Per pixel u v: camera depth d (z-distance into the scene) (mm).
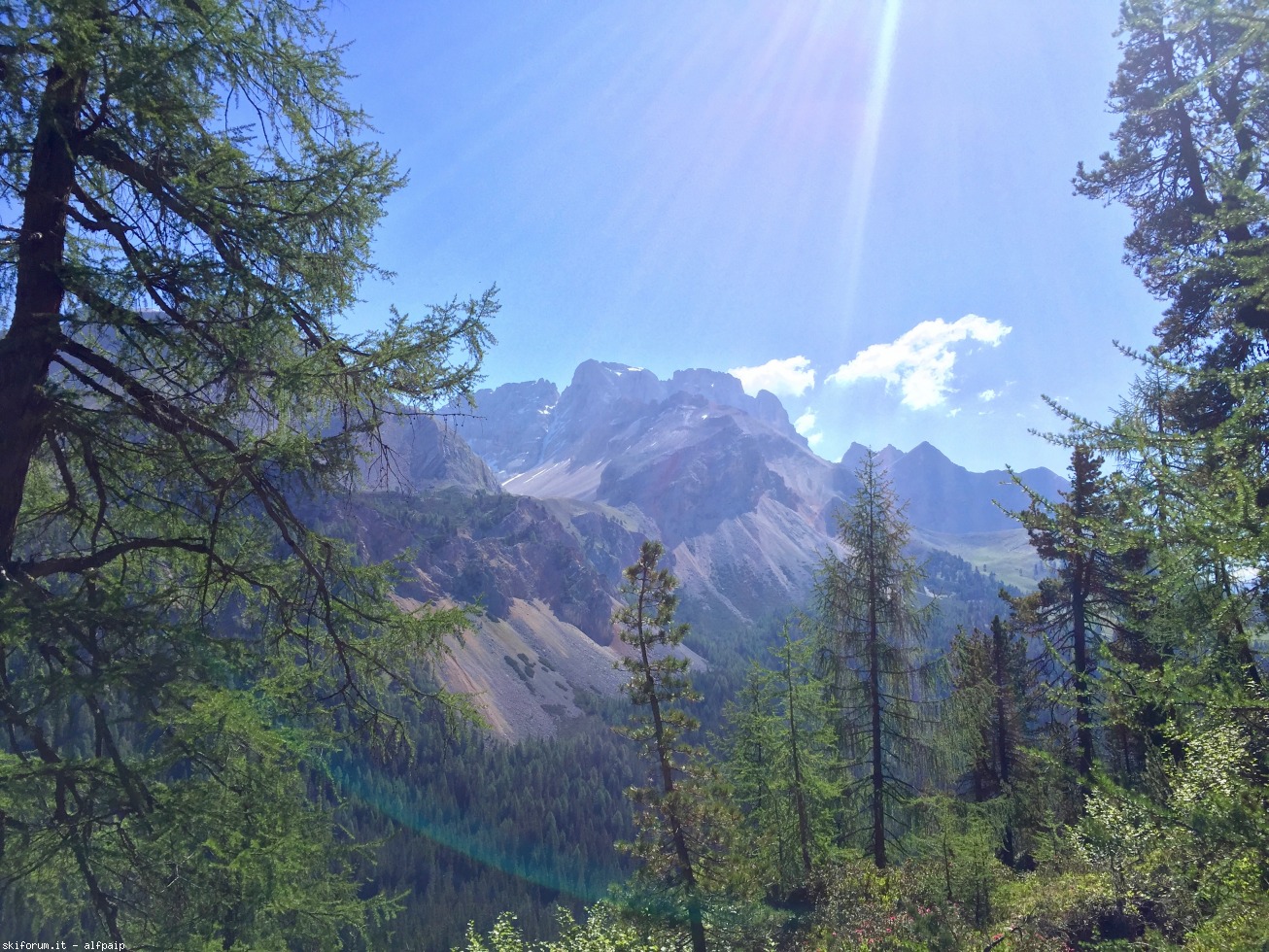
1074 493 15859
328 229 6750
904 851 17328
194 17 5574
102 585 6316
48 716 5520
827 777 18594
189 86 6145
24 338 5793
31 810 5371
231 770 6152
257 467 6512
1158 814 5555
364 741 7266
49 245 6195
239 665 6004
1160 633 6000
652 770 14844
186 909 5832
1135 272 14812
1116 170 14531
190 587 6988
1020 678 22531
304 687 7176
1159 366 6156
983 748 21422
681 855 14141
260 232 6301
